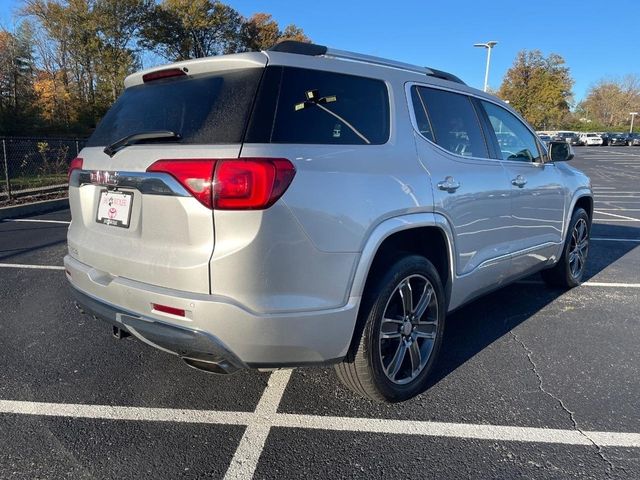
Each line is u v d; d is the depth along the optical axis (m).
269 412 2.90
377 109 2.89
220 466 2.43
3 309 4.50
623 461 2.47
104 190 2.75
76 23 31.00
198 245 2.26
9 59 26.11
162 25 35.25
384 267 2.80
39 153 14.76
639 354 3.71
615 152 42.66
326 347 2.46
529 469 2.41
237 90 2.43
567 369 3.46
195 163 2.24
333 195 2.41
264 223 2.20
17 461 2.45
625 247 7.54
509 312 4.62
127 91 3.09
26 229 8.53
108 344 3.79
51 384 3.19
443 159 3.20
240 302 2.22
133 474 2.37
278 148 2.29
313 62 2.64
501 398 3.06
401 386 2.94
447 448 2.57
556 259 4.89
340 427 2.75
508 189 3.77
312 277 2.36
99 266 2.71
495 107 4.02
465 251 3.36
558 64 55.12
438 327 3.16
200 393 3.10
